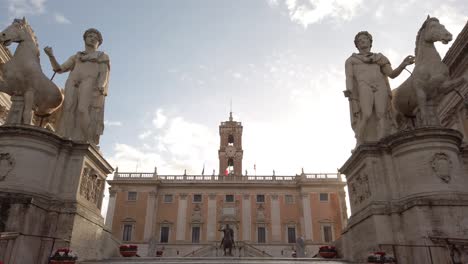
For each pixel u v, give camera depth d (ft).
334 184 150.10
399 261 25.62
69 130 31.63
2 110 46.47
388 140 29.25
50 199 27.50
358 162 31.94
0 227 23.45
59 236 26.48
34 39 31.63
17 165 26.71
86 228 29.22
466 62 49.21
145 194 149.89
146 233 142.82
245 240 144.56
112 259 30.04
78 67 33.99
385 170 29.12
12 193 24.99
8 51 44.57
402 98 32.96
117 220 145.28
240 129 191.31
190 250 141.79
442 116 54.54
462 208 24.62
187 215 148.56
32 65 30.01
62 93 34.60
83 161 29.68
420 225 24.41
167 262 26.68
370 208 28.09
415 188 26.91
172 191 152.97
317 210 147.13
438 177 26.43
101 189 34.14
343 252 34.68
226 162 179.93
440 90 30.50
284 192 153.38
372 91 33.24
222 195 152.25
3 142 27.25
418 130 27.48
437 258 22.65
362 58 34.78
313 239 142.51
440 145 27.17
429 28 30.60
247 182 153.38
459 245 21.11
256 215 149.07
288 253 141.38
